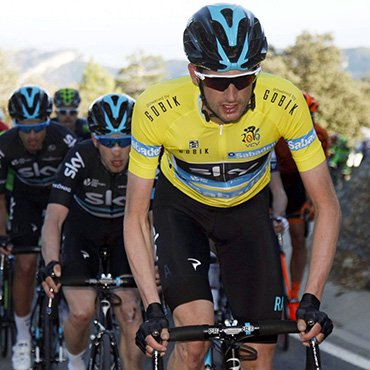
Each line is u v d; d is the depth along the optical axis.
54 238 5.79
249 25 3.77
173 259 4.33
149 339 3.65
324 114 95.94
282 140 8.66
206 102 3.92
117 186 6.27
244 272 4.55
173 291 4.18
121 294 5.72
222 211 4.71
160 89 4.23
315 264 4.00
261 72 4.34
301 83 98.62
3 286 7.76
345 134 96.06
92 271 6.17
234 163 4.41
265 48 3.82
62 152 7.91
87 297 5.78
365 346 7.92
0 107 88.75
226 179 4.51
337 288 9.96
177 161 4.54
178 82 4.26
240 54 3.67
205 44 3.72
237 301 4.51
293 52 100.31
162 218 4.70
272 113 4.20
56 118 11.96
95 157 6.18
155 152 4.27
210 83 3.78
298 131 4.21
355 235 10.67
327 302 9.66
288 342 7.82
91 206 6.38
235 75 3.71
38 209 8.13
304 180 4.25
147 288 4.02
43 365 6.93
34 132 7.37
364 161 11.77
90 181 6.23
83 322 5.71
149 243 4.25
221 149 4.32
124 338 5.69
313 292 3.89
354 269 10.12
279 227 7.32
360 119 97.56
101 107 5.73
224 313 7.39
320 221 4.14
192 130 4.25
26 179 7.94
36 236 7.89
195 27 3.82
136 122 4.22
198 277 4.24
